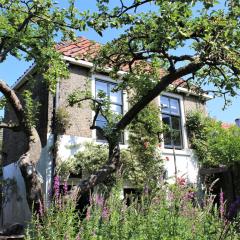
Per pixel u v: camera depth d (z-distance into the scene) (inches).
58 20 315.6
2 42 329.7
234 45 273.7
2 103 395.5
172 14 249.8
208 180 531.8
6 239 303.6
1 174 549.0
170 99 553.3
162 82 319.0
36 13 322.0
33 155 327.0
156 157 478.6
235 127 514.0
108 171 310.8
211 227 140.1
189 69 305.6
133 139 466.9
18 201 463.8
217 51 276.4
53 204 181.3
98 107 369.4
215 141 510.6
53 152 415.5
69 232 156.8
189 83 379.2
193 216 159.9
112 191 188.1
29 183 299.0
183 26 266.1
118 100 486.6
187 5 246.5
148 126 453.7
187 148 544.4
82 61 450.9
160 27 263.0
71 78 449.4
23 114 330.0
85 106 450.9
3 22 319.3
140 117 431.8
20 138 503.8
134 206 179.6
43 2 314.0
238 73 287.3
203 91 367.9
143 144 465.1
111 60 356.8
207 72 344.2
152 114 445.7
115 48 349.1
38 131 437.7
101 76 474.9
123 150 455.2
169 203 164.4
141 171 451.5
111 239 149.3
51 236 154.5
